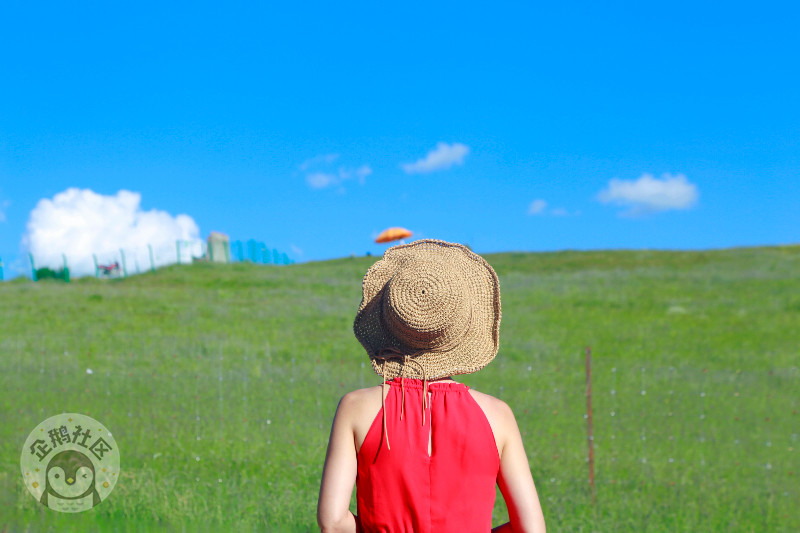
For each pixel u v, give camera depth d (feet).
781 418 31.58
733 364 48.96
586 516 17.74
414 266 5.69
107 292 97.04
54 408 29.12
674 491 20.36
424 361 5.55
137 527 16.60
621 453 25.22
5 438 24.03
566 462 23.75
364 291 6.07
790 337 61.93
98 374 38.27
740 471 23.22
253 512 17.58
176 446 23.82
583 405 34.53
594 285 100.68
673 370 43.75
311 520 17.20
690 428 29.84
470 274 6.06
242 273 127.75
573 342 60.64
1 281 121.19
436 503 5.13
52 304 84.17
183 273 126.52
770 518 18.12
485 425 5.35
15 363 40.86
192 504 17.90
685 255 137.18
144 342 56.95
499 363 48.06
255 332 66.69
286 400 33.01
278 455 23.36
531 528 5.35
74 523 16.67
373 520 5.21
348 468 5.31
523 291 95.50
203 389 34.76
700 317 74.43
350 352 55.11
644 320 73.36
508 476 5.47
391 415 5.31
